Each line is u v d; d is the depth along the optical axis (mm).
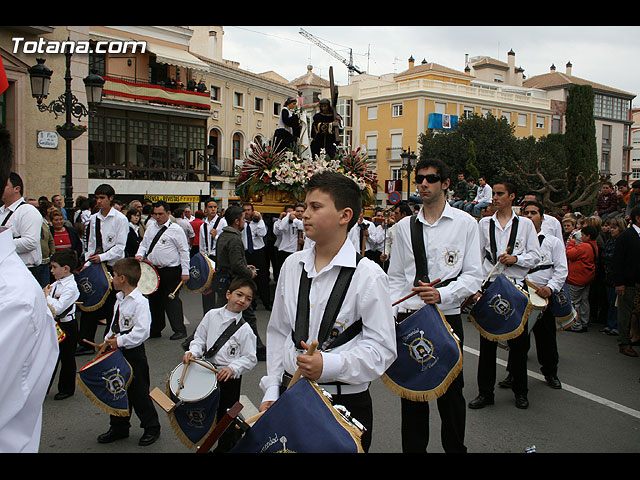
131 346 4379
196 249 12227
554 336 5906
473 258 3938
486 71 60438
